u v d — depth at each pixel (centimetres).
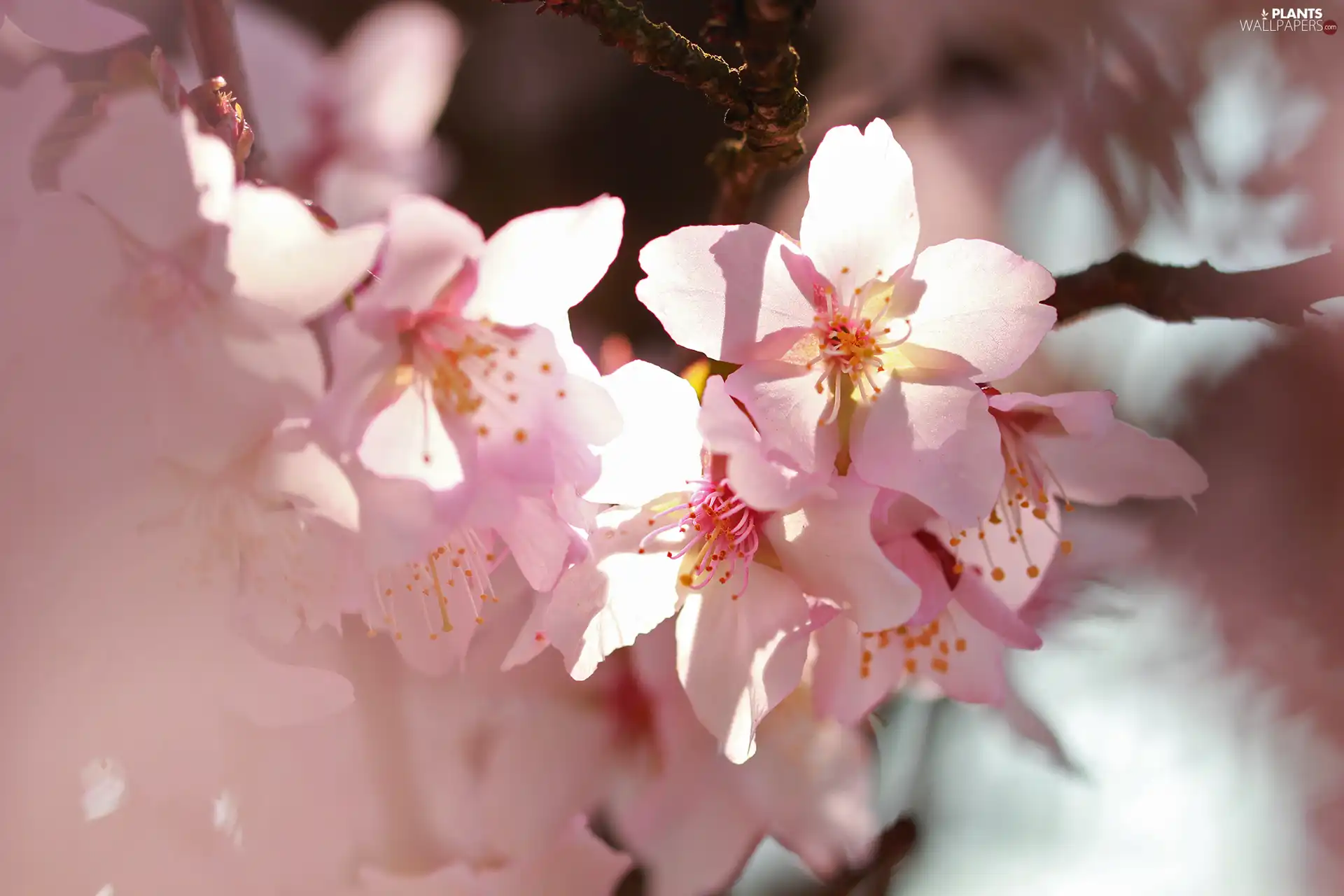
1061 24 52
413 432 43
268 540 43
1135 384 54
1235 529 54
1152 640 54
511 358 43
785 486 43
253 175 45
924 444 44
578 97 51
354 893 45
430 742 45
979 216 52
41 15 43
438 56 48
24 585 43
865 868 48
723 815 46
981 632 45
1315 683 54
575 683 46
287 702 44
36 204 42
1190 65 52
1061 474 45
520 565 43
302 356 42
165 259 42
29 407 42
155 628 43
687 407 43
